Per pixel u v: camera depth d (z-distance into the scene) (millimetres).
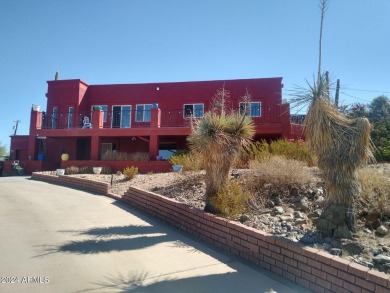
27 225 6676
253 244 4727
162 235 6180
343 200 4699
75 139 22078
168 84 22094
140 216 7891
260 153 9594
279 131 15523
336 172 4707
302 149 9484
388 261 3740
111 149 21719
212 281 4062
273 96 20047
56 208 8648
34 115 21047
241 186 7055
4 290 3643
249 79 20625
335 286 3553
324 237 4641
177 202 6969
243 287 3904
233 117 7059
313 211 5805
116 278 4082
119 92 22953
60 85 23125
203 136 6473
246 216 5668
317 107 4949
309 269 3861
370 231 4770
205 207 6371
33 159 21219
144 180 12352
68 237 5855
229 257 4969
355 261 3840
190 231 6289
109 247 5332
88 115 22734
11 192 11672
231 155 6488
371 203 5258
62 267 4387
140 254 5027
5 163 21625
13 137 24453
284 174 6824
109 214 8039
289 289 3871
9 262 4516
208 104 21031
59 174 16953
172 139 19938
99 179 13914
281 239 4312
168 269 4434
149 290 3764
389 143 10891
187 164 9906
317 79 5125
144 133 17922
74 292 3646
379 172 6516
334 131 4781
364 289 3281
